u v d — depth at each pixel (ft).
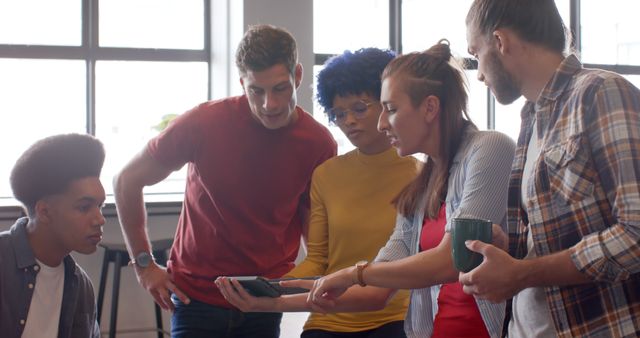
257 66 7.68
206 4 18.93
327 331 7.57
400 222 6.83
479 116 21.33
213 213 8.36
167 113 18.74
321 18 19.52
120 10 18.28
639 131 4.73
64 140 6.36
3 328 6.32
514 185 5.52
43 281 6.53
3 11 17.42
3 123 17.46
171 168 8.47
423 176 6.62
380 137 7.49
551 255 4.87
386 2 20.11
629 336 4.88
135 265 8.61
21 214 15.25
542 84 5.23
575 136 4.91
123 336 15.84
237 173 8.27
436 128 6.23
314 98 7.86
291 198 8.50
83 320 6.82
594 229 4.87
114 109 18.30
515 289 4.89
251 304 6.81
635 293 4.92
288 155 8.38
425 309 6.63
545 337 5.24
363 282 6.12
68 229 6.38
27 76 17.62
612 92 4.83
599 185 4.87
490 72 5.41
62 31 17.88
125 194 8.47
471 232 5.10
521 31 5.18
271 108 7.78
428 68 6.14
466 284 5.03
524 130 5.56
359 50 7.56
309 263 7.68
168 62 18.70
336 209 7.61
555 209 5.02
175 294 8.45
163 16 18.63
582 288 5.01
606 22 22.63
